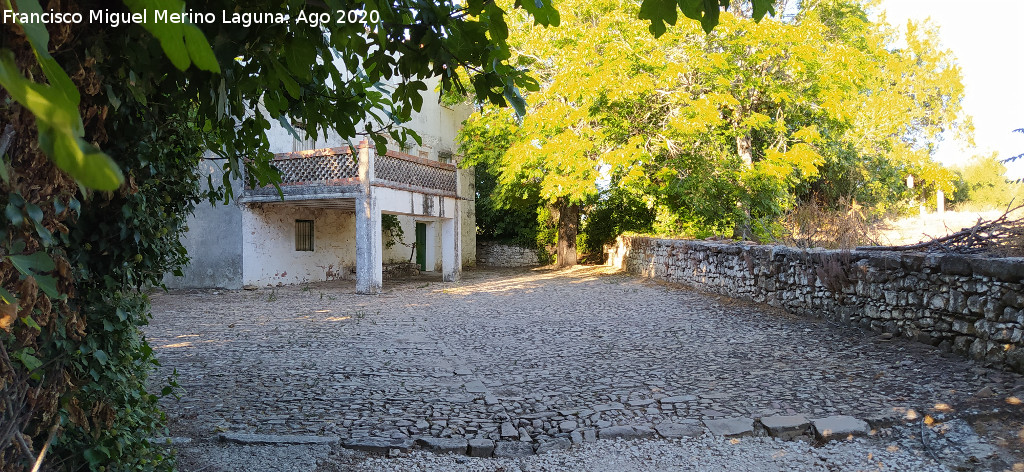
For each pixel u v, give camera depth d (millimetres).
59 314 2402
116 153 2799
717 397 5535
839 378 5930
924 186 23609
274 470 4129
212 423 4996
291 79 2297
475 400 5680
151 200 3389
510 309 11789
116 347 3076
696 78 15195
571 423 5020
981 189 24062
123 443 3066
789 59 14430
